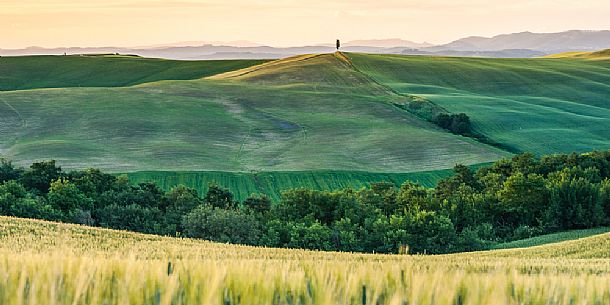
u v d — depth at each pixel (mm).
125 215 79250
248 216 75625
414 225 76000
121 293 4816
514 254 59594
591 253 56281
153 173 111938
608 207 89750
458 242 76500
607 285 5824
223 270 5262
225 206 87688
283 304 4922
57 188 77375
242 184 111188
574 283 5918
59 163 117625
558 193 89750
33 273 5277
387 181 116375
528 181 91312
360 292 5070
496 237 88250
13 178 93562
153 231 77812
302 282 5207
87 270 5453
